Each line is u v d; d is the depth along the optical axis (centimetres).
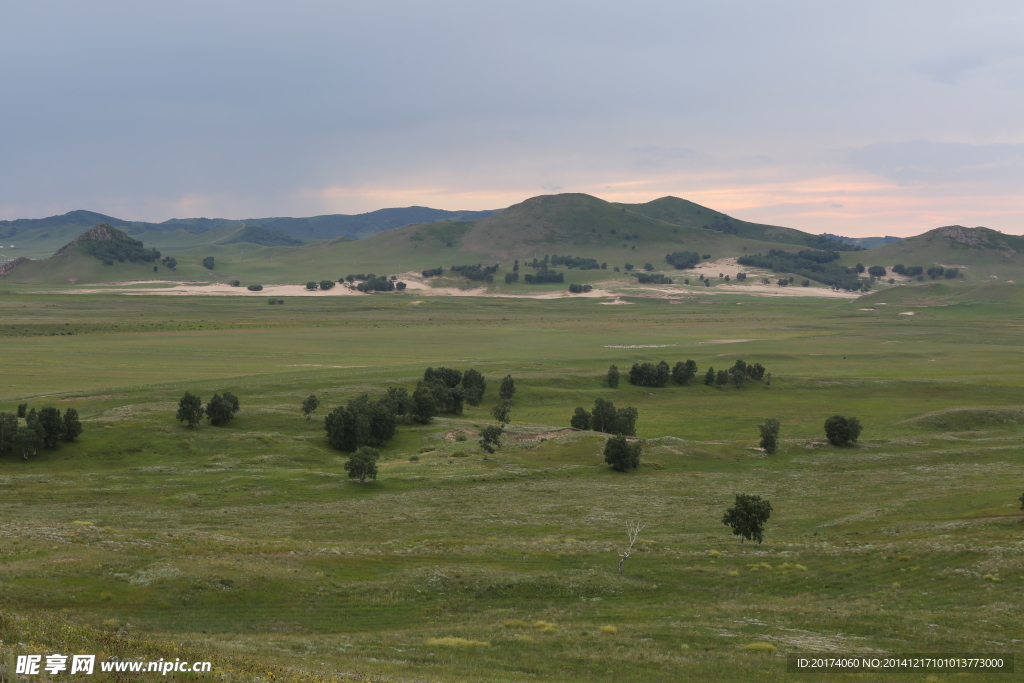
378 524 7662
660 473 11125
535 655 3681
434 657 3550
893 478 10681
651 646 3881
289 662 3169
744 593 5203
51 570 4428
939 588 5053
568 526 7731
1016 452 12475
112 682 2408
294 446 12456
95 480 9612
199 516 7738
